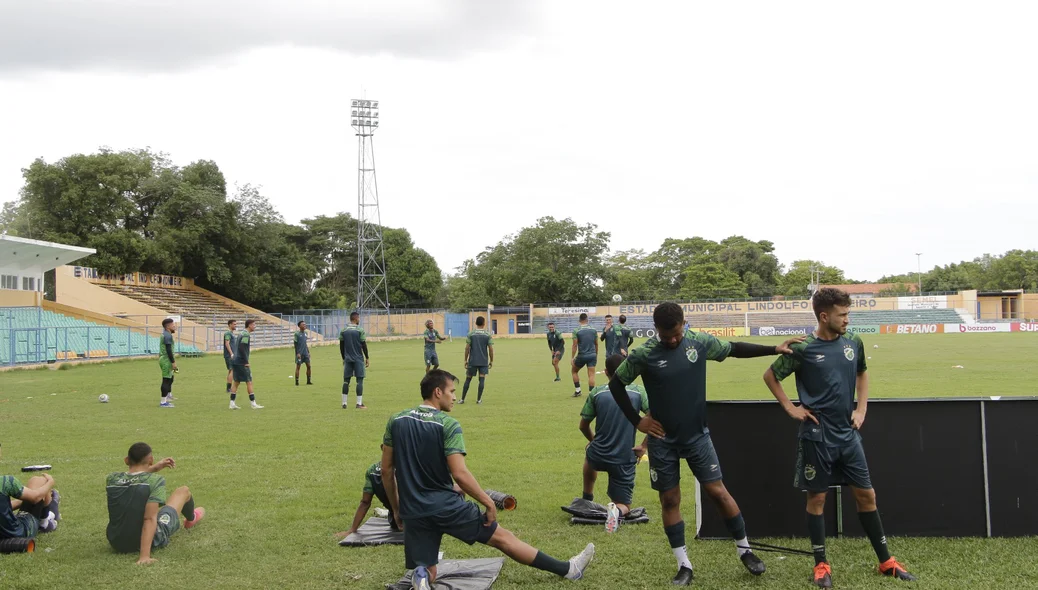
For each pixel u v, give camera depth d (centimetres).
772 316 7088
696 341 528
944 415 616
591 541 620
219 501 763
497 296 7719
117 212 5138
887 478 616
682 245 9362
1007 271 8425
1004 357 2861
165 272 5416
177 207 5416
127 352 3538
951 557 558
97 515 718
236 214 5719
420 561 491
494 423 1314
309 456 1016
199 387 2092
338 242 7656
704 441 529
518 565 561
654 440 533
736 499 624
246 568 560
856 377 539
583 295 7638
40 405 1648
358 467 937
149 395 1866
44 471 912
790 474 622
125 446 1110
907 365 2497
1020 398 612
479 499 488
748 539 619
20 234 4647
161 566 566
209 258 5547
